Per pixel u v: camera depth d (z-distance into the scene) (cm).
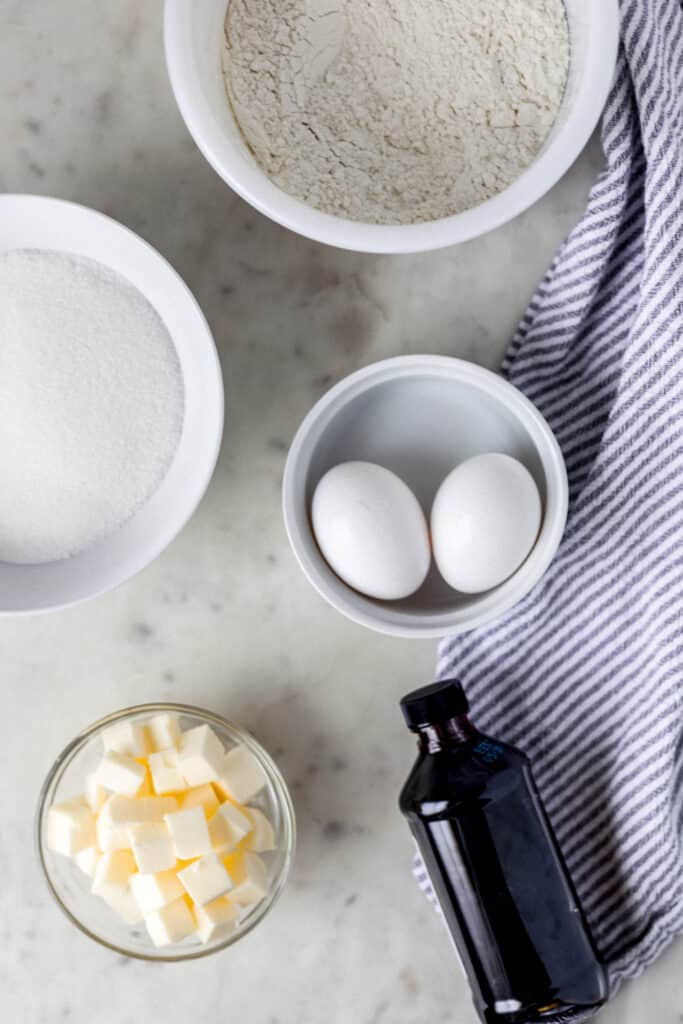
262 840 87
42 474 85
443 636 85
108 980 90
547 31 83
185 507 84
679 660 85
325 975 90
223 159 79
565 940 84
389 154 83
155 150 88
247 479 89
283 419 89
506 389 84
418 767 84
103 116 88
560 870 84
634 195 86
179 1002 90
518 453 86
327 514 82
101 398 85
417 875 90
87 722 90
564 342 87
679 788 87
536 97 83
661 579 85
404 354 89
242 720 90
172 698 90
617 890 88
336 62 84
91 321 85
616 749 87
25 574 86
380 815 90
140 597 89
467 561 81
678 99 83
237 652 90
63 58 88
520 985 83
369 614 83
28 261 85
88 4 88
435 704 81
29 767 90
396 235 79
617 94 84
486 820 83
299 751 90
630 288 87
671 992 89
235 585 89
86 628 89
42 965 90
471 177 83
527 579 83
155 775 86
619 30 82
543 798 88
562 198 89
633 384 84
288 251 89
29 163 88
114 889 87
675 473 84
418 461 87
